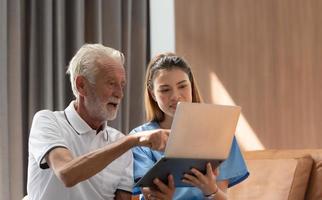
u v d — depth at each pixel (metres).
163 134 2.52
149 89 3.18
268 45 5.55
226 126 2.56
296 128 5.55
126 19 5.34
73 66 2.93
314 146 5.55
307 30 5.58
